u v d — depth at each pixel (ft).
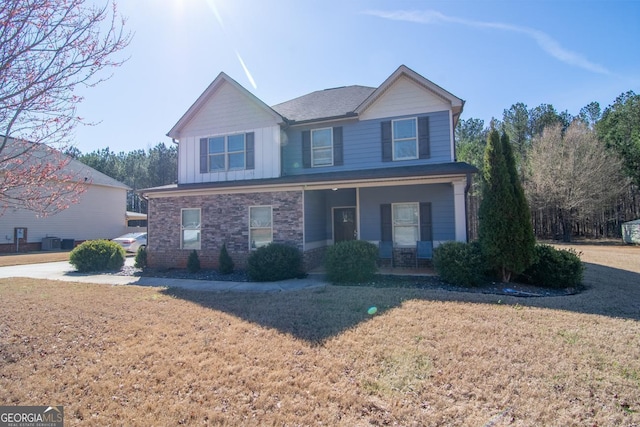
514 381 12.46
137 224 135.03
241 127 46.26
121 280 36.99
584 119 138.31
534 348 15.30
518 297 25.72
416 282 32.30
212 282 34.78
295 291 28.63
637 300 24.39
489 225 30.53
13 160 16.76
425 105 41.68
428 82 40.81
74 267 47.29
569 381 12.42
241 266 41.29
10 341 17.20
